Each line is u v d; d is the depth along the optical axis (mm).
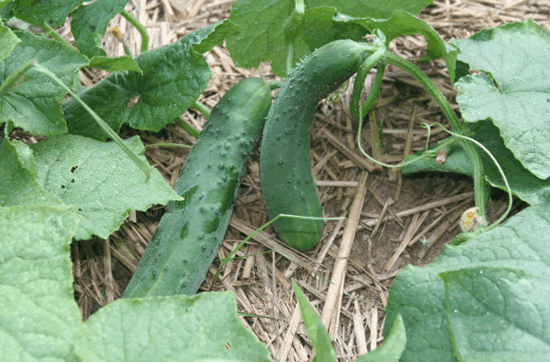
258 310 776
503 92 783
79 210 720
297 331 765
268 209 796
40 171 740
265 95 805
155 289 728
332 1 844
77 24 797
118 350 629
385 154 870
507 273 659
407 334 690
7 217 657
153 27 965
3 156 706
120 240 792
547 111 762
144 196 736
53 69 729
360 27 833
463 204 834
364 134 883
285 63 895
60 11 790
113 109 813
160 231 756
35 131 727
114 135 659
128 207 726
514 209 818
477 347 648
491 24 954
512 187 775
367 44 783
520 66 792
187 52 794
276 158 775
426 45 936
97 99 808
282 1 824
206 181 768
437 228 827
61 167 745
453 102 892
